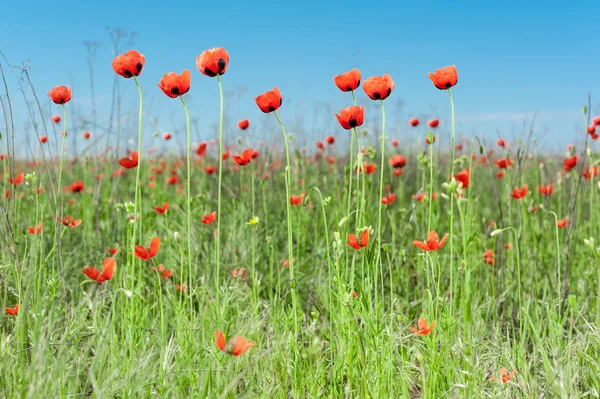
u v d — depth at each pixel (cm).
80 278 257
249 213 304
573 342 218
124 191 365
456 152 406
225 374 200
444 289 249
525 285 260
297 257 272
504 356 211
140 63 205
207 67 203
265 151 377
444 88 212
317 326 228
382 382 199
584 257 272
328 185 353
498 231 221
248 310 231
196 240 284
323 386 205
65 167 392
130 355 199
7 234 221
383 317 209
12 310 212
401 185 333
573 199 255
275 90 207
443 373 204
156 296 236
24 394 188
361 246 201
